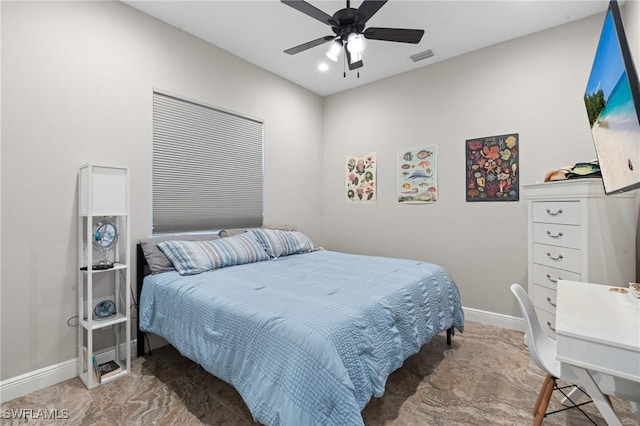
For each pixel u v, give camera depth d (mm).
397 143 3734
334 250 4324
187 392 1953
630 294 1428
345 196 4215
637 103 1211
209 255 2525
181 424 1653
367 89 4008
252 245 2914
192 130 2955
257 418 1334
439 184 3406
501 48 3010
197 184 3004
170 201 2791
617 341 949
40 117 2029
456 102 3285
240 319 1578
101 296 2309
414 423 1652
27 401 1868
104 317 2230
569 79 2678
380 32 2236
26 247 1978
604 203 2156
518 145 2920
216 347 1666
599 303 1305
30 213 1992
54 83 2088
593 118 1877
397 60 3379
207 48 3047
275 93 3766
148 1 2438
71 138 2164
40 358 2023
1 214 1888
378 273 2371
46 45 2055
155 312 2207
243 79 3395
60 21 2115
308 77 3852
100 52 2312
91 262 2031
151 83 2619
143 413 1751
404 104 3680
